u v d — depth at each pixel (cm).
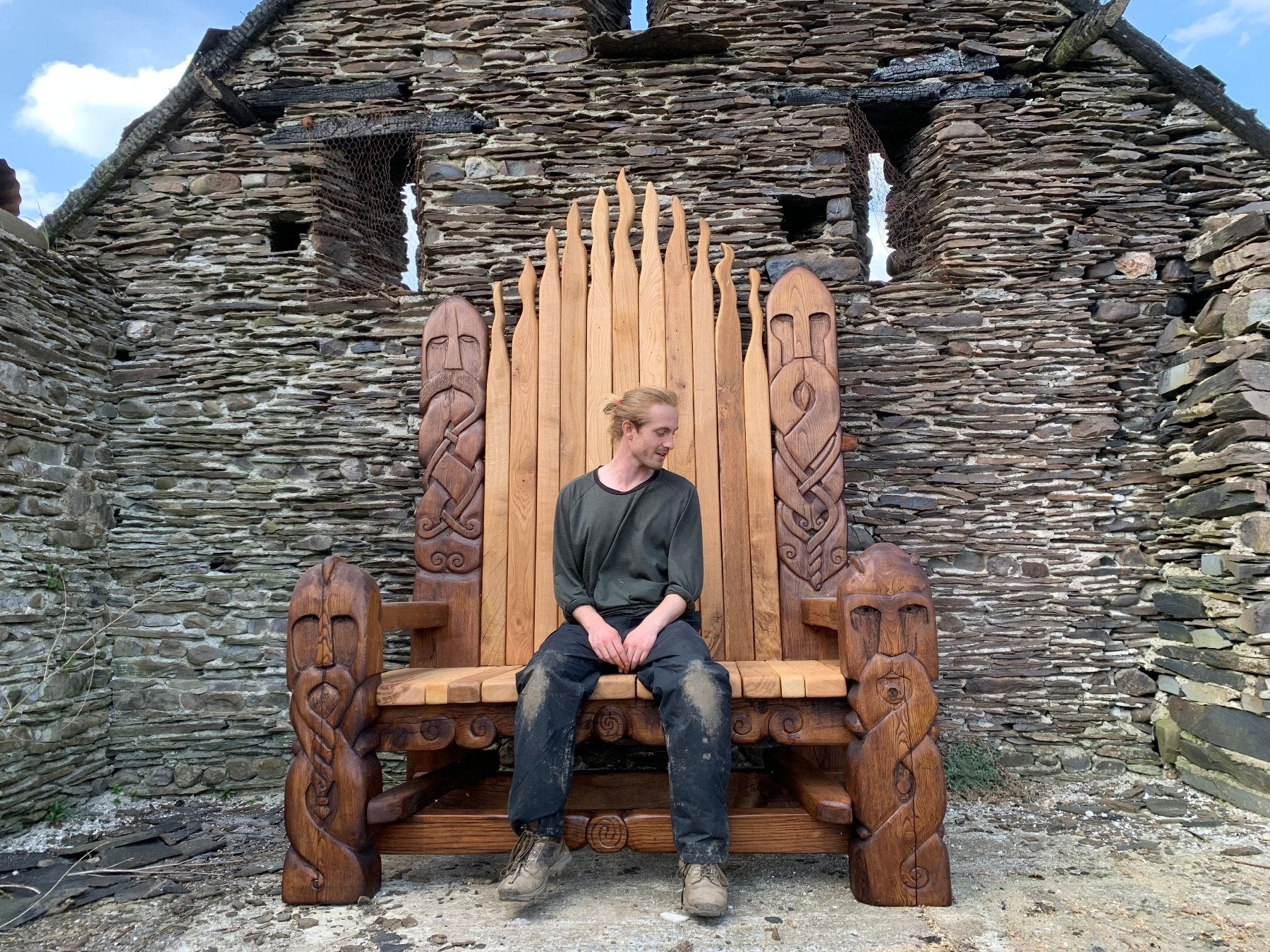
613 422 305
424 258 443
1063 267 427
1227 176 429
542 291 370
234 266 436
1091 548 411
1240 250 386
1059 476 416
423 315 431
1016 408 419
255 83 453
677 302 368
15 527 353
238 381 427
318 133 446
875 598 259
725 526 344
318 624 267
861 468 417
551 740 248
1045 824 336
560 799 247
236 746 405
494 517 348
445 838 270
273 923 247
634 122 440
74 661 382
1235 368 363
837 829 264
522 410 358
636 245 430
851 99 441
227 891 276
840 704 265
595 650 263
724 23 445
